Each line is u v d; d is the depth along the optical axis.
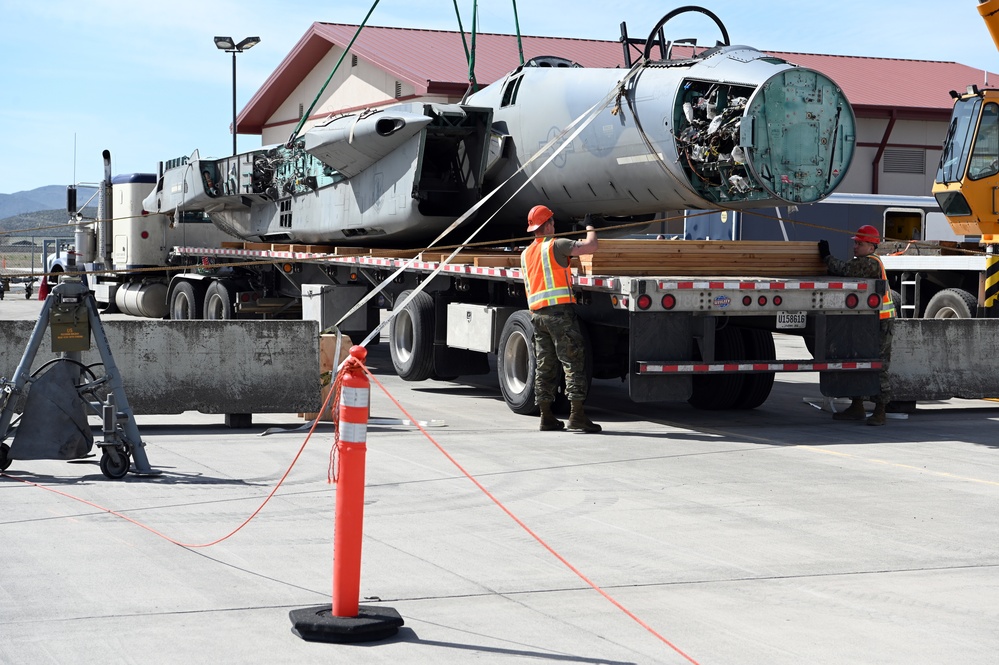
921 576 5.94
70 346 8.30
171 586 5.51
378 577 5.75
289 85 45.81
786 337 24.69
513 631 4.92
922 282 18.59
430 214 14.74
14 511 7.11
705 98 11.59
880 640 4.88
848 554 6.37
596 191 13.12
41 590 5.41
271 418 11.64
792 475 8.80
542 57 14.53
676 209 12.74
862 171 39.03
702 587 5.66
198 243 24.20
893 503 7.79
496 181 14.55
